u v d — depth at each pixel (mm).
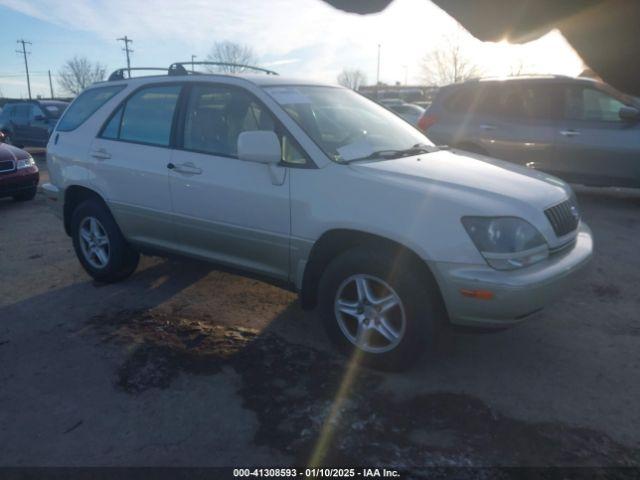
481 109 8289
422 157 3848
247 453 2707
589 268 3467
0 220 7648
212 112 4094
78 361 3611
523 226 3059
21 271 5410
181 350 3719
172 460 2672
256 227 3736
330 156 3541
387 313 3305
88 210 4848
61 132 5109
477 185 3268
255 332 3977
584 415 2961
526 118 7941
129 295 4711
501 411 3002
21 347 3822
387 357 3322
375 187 3273
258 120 3852
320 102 4156
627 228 6555
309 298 3695
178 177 4109
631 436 2783
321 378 3350
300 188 3510
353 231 3328
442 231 3029
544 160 7883
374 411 3012
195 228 4113
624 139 7316
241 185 3766
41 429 2934
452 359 3566
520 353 3643
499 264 2979
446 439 2777
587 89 7590
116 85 4844
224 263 4070
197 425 2932
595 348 3691
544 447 2707
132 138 4539
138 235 4590
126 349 3746
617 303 4391
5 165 8570
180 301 4559
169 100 4363
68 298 4684
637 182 7410
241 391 3230
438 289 3172
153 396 3205
